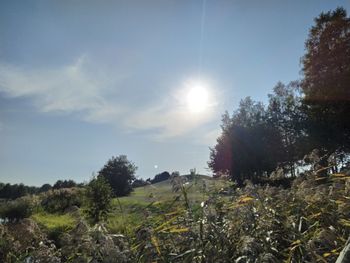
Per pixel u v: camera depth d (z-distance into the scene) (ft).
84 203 57.98
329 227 10.09
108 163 110.52
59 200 75.46
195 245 9.41
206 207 10.61
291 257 9.50
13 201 61.36
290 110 134.72
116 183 105.91
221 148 139.74
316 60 104.99
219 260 9.15
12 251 11.83
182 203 12.16
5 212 55.42
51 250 9.77
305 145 108.37
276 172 20.93
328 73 102.01
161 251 9.80
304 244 9.41
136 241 10.39
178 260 9.36
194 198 11.97
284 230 10.93
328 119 102.94
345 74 99.09
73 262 9.00
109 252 8.61
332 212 11.39
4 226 13.46
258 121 141.59
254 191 12.61
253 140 134.51
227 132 140.36
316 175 15.93
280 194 13.76
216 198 11.98
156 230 10.42
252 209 11.43
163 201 12.68
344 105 100.89
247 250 8.80
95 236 9.39
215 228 9.83
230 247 9.66
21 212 57.77
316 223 10.62
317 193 12.63
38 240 11.76
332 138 100.58
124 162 110.63
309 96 106.83
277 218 11.45
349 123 100.83
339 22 102.99
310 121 110.22
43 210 69.56
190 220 10.63
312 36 108.47
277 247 10.55
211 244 9.49
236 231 10.52
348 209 11.10
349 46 101.04
